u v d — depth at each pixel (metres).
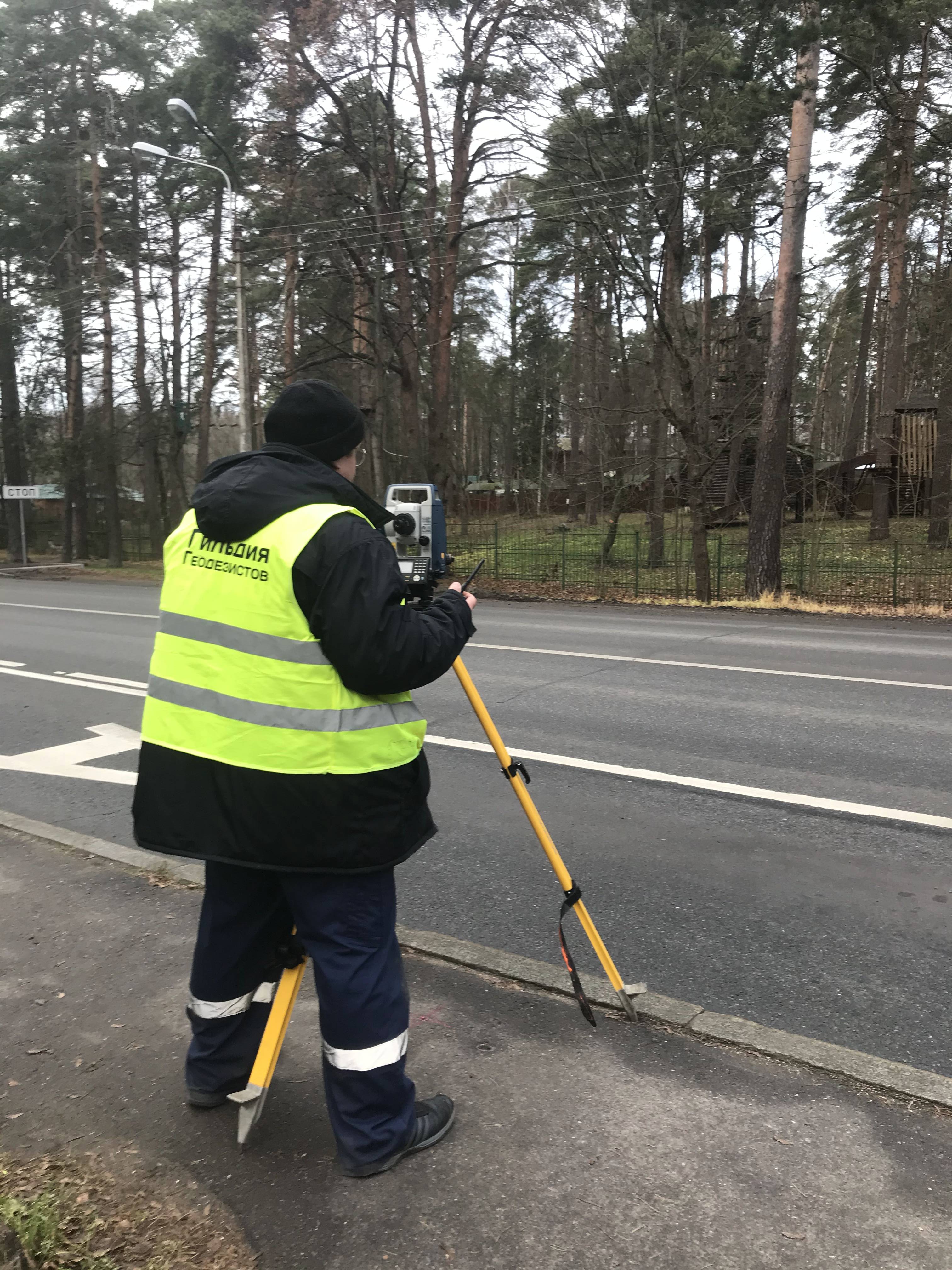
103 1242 1.92
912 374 27.72
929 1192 2.09
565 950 2.64
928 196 23.45
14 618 14.52
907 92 20.03
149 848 2.15
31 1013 2.90
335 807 2.00
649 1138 2.28
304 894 2.09
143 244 29.91
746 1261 1.91
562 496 37.03
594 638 11.16
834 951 3.34
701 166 17.67
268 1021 2.28
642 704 7.25
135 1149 2.26
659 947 3.39
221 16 20.66
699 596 16.42
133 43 27.44
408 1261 1.92
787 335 15.67
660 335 16.58
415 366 25.30
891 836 4.41
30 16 27.31
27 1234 1.82
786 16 13.97
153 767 2.15
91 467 30.66
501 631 12.02
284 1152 2.25
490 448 57.47
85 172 28.05
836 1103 2.42
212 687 2.06
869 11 14.10
